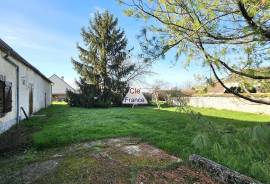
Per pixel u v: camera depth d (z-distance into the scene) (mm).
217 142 2080
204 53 3195
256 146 1919
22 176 5262
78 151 7094
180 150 6691
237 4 2701
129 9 3357
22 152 7195
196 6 2928
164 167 5348
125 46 29078
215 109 23219
